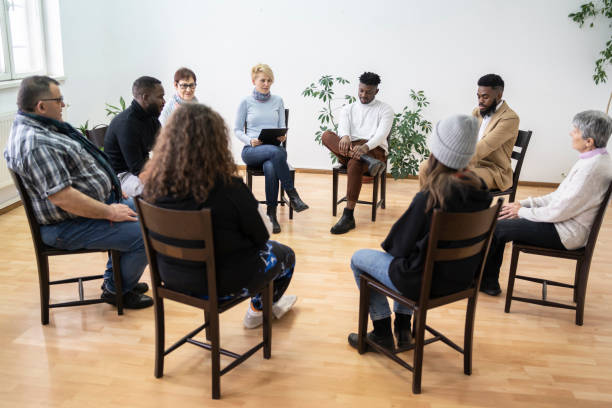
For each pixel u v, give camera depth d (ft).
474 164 10.52
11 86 12.35
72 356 6.82
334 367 6.75
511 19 14.89
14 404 5.87
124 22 16.16
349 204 11.76
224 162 5.41
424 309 5.87
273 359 6.89
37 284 8.81
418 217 5.57
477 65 15.42
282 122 12.80
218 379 6.02
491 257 8.66
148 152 9.36
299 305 8.39
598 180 7.29
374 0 15.25
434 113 16.05
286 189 11.86
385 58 15.74
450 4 14.99
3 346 6.98
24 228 11.43
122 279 7.82
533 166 16.05
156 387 6.27
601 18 14.51
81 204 6.94
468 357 6.57
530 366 6.87
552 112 15.51
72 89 14.82
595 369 6.84
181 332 7.48
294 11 15.64
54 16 13.88
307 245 10.92
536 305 8.60
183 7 15.96
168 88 16.78
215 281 5.62
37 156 6.65
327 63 15.98
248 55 16.20
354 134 12.59
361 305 6.80
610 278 9.69
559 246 7.80
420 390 6.24
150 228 5.66
